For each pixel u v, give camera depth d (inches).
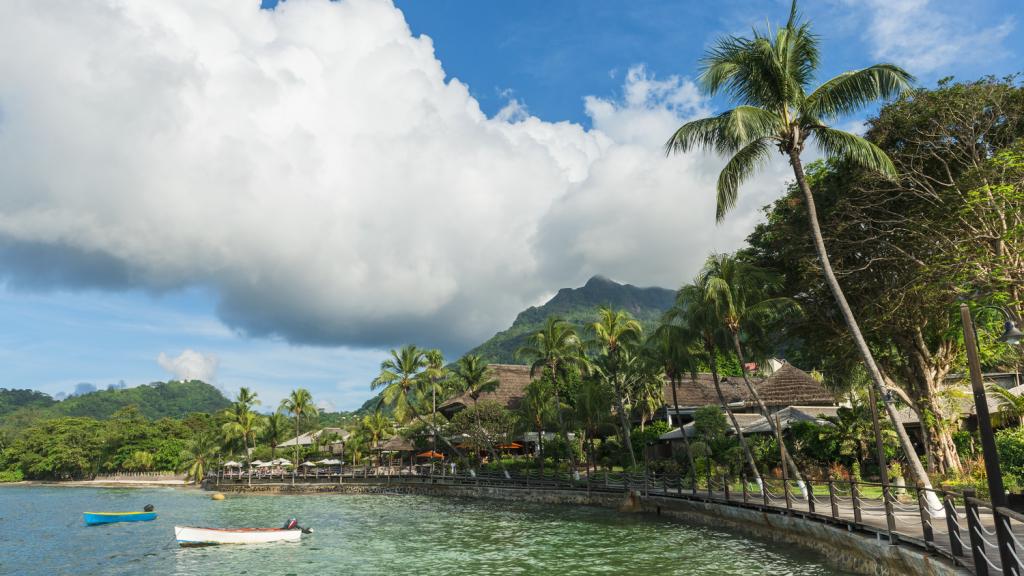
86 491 4040.4
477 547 1184.2
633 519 1472.7
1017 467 985.5
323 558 1155.3
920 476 880.3
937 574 546.3
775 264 1535.4
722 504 1222.9
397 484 2790.4
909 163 1218.6
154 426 5590.6
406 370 2915.8
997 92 1111.6
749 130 960.3
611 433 2527.1
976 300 1115.3
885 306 1331.2
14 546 1444.4
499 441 2546.8
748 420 1966.0
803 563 852.6
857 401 1643.7
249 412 4119.1
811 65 1000.2
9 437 6491.1
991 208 1077.8
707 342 1508.4
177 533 1369.3
